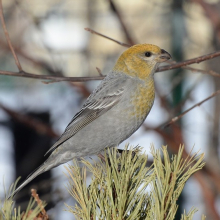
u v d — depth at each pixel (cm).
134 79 834
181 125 1164
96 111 831
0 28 1669
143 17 1730
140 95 824
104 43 1836
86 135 835
